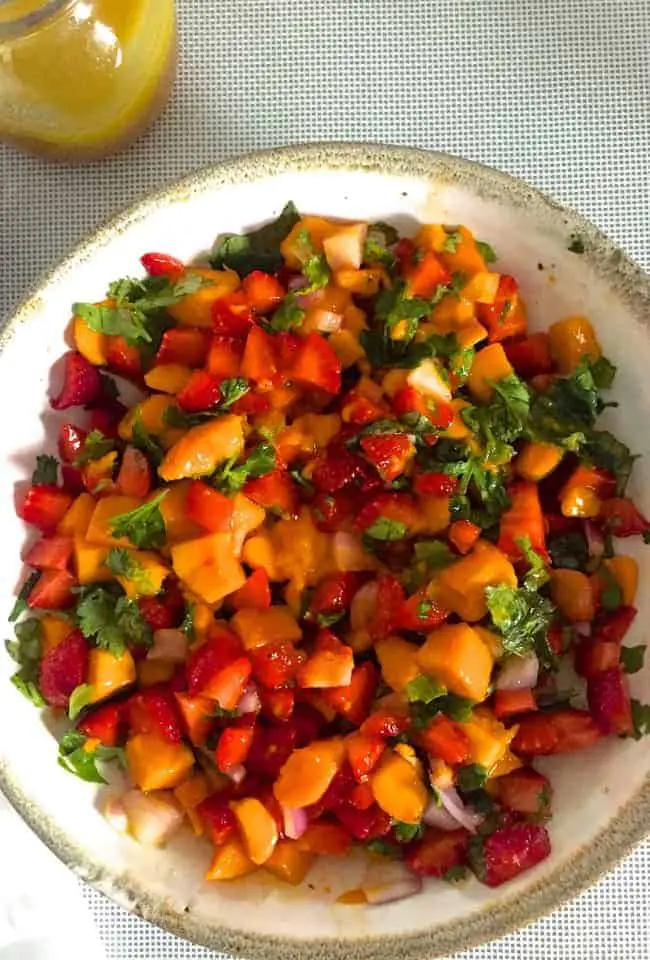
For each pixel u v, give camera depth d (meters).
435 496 0.43
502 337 0.45
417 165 0.42
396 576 0.43
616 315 0.43
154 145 0.51
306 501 0.44
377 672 0.44
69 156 0.51
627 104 0.51
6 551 0.45
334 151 0.42
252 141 0.51
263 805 0.43
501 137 0.51
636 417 0.44
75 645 0.44
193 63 0.52
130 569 0.43
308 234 0.44
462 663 0.41
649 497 0.44
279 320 0.44
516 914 0.41
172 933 0.42
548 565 0.44
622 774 0.42
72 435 0.45
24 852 0.49
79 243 0.43
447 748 0.42
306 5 0.52
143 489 0.44
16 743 0.43
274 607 0.44
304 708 0.44
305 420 0.44
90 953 0.49
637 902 0.48
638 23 0.51
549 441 0.44
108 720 0.44
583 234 0.42
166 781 0.44
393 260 0.45
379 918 0.42
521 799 0.44
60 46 0.45
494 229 0.44
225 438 0.42
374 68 0.51
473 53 0.51
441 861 0.43
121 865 0.43
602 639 0.44
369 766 0.42
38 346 0.44
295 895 0.44
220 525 0.42
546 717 0.44
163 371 0.44
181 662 0.44
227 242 0.45
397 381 0.43
